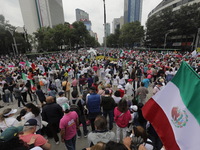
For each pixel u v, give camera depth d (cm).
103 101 414
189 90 146
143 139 209
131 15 14725
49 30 6475
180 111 151
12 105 747
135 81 745
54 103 373
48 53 5134
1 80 916
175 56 2142
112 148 145
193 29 3731
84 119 410
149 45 6116
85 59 2055
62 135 287
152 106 184
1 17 4822
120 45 9594
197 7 3669
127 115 336
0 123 315
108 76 835
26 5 9431
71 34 6819
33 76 935
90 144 231
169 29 4650
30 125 218
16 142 163
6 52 5134
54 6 11194
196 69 1073
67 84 746
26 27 9712
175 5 4934
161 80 576
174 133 152
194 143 129
